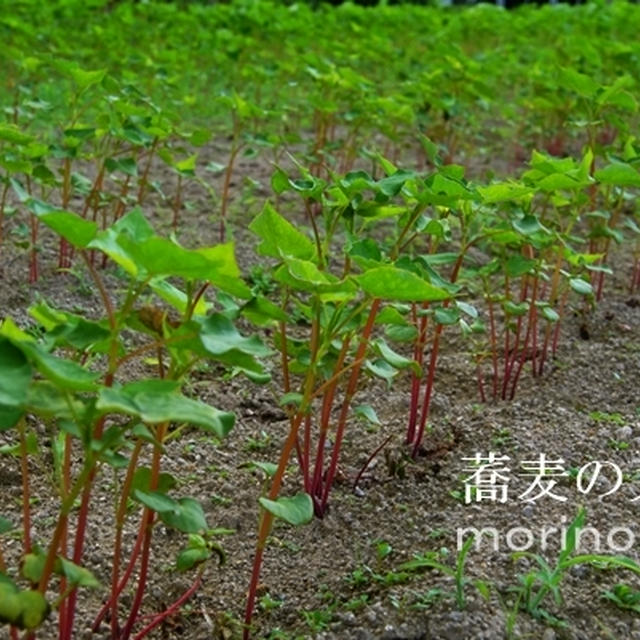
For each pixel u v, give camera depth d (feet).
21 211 8.03
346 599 4.64
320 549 4.93
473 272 5.87
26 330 6.21
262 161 10.16
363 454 5.49
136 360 6.16
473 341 6.55
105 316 6.57
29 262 7.13
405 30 14.40
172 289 4.11
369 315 4.72
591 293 5.78
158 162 9.82
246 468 5.43
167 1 17.10
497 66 11.52
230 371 6.07
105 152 7.16
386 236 8.26
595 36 13.35
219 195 8.96
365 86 8.64
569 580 4.66
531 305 6.04
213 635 4.50
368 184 4.77
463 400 6.02
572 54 11.29
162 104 10.62
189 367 4.09
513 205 5.80
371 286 4.08
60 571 3.84
